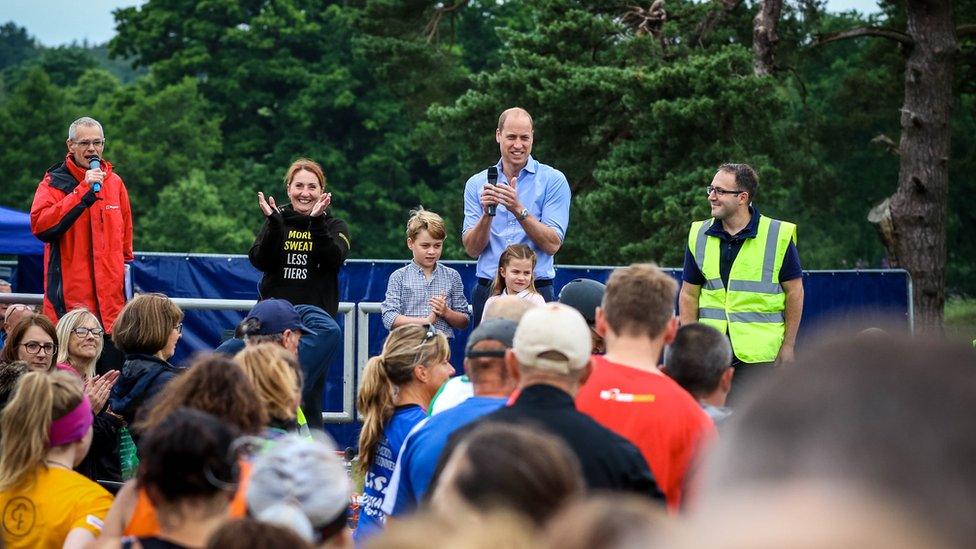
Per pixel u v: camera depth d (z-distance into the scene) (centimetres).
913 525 78
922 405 82
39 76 7700
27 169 7356
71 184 1092
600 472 460
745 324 985
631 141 3039
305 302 975
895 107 4316
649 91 2873
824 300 1553
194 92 6994
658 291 549
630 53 3028
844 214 6203
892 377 84
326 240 974
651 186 2923
